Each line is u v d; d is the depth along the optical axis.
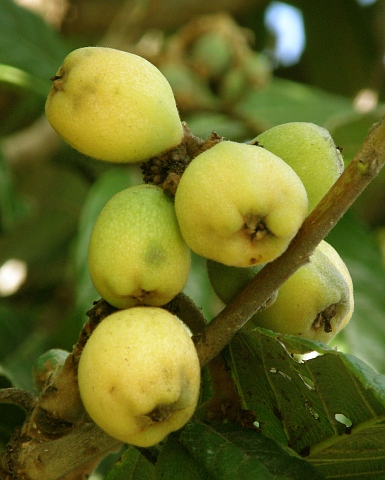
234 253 0.40
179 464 0.40
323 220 0.40
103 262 0.40
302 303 0.43
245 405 0.44
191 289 0.64
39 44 0.78
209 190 0.39
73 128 0.42
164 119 0.42
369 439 0.42
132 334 0.39
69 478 0.45
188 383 0.39
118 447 0.44
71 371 0.41
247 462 0.40
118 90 0.42
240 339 0.42
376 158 0.39
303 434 0.43
